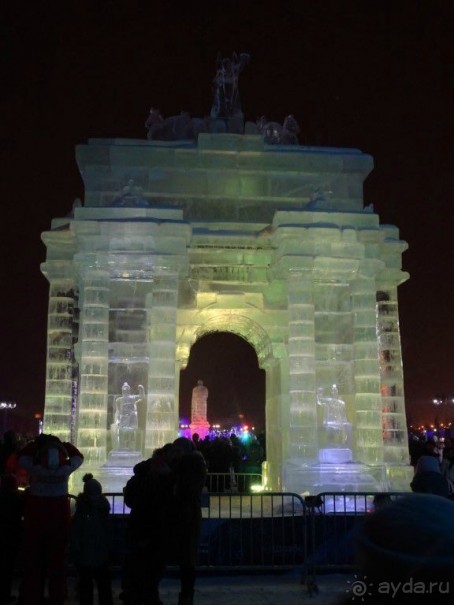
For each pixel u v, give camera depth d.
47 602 12.93
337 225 26.19
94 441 24.62
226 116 30.78
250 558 16.91
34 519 12.45
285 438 27.64
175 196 28.66
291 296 25.94
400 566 2.46
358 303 26.75
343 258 26.06
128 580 12.38
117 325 26.27
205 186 28.84
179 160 28.86
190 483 12.50
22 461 12.73
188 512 12.43
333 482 24.27
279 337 28.17
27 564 12.34
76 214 25.88
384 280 29.25
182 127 30.48
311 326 25.72
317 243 26.09
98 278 25.70
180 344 27.80
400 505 2.62
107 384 25.62
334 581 16.44
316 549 16.98
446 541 2.46
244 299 28.16
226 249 27.94
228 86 30.97
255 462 35.72
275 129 31.52
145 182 28.61
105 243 25.56
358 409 26.19
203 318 28.11
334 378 26.73
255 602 14.72
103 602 13.52
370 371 26.25
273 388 30.03
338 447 25.72
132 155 28.70
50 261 27.94
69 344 27.58
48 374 27.25
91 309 25.53
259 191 29.03
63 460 13.02
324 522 16.98
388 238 29.97
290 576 17.14
